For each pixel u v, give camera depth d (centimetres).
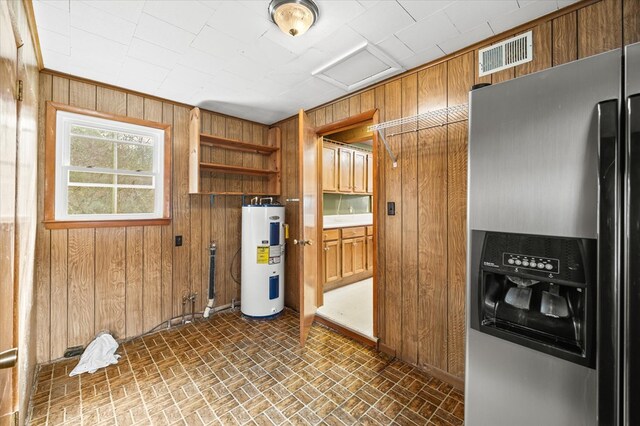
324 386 198
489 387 109
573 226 89
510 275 102
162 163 287
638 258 77
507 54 175
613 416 81
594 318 85
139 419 167
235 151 343
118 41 185
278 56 204
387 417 170
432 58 206
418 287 219
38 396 186
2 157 101
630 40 138
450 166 201
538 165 95
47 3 149
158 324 284
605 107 81
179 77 237
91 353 227
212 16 161
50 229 224
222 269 333
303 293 254
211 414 171
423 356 217
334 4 151
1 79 97
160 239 284
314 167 298
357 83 246
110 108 253
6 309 110
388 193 238
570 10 153
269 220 315
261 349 250
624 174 80
